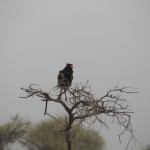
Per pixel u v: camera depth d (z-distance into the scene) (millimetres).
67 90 20359
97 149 41781
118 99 18969
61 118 44188
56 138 43906
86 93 19297
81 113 19672
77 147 41812
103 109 19000
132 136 18609
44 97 20047
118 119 18812
